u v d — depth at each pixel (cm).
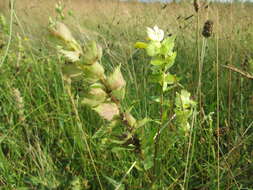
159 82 18
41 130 33
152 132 18
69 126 31
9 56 43
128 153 27
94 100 14
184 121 21
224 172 26
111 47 46
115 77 14
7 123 32
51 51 47
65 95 31
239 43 46
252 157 27
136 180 24
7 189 24
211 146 26
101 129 16
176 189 25
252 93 36
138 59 47
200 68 24
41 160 25
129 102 33
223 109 34
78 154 29
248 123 32
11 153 30
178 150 26
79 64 13
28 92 39
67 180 22
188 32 52
